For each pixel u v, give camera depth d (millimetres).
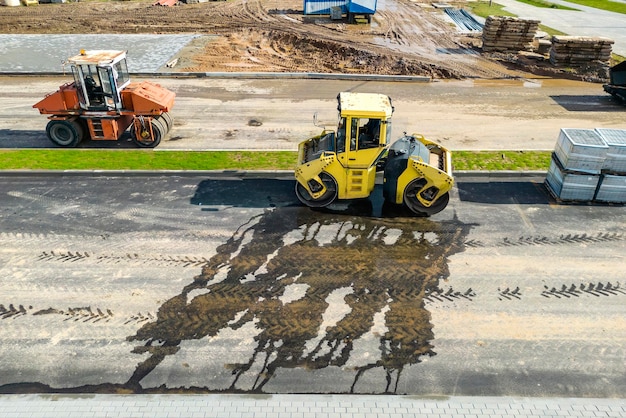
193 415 6352
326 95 19375
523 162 13555
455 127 16266
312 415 6363
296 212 11273
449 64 23125
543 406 6516
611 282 8930
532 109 18031
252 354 7391
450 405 6523
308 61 24250
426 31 29312
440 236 10367
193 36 28422
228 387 6848
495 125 16469
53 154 13945
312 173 10898
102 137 14688
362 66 23266
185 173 12898
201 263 9430
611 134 11523
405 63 22703
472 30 29750
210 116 17094
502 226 10719
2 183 12375
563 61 22516
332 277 9086
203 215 11078
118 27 30328
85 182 12492
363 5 29906
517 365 7219
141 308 8273
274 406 6492
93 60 13625
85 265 9336
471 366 7203
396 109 17844
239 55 24953
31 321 7977
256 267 9344
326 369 7141
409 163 10633
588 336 7746
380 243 10133
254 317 8102
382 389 6820
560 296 8594
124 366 7176
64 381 6926
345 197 11258
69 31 29453
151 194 11938
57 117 14492
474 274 9156
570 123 16719
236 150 14250
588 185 11367
